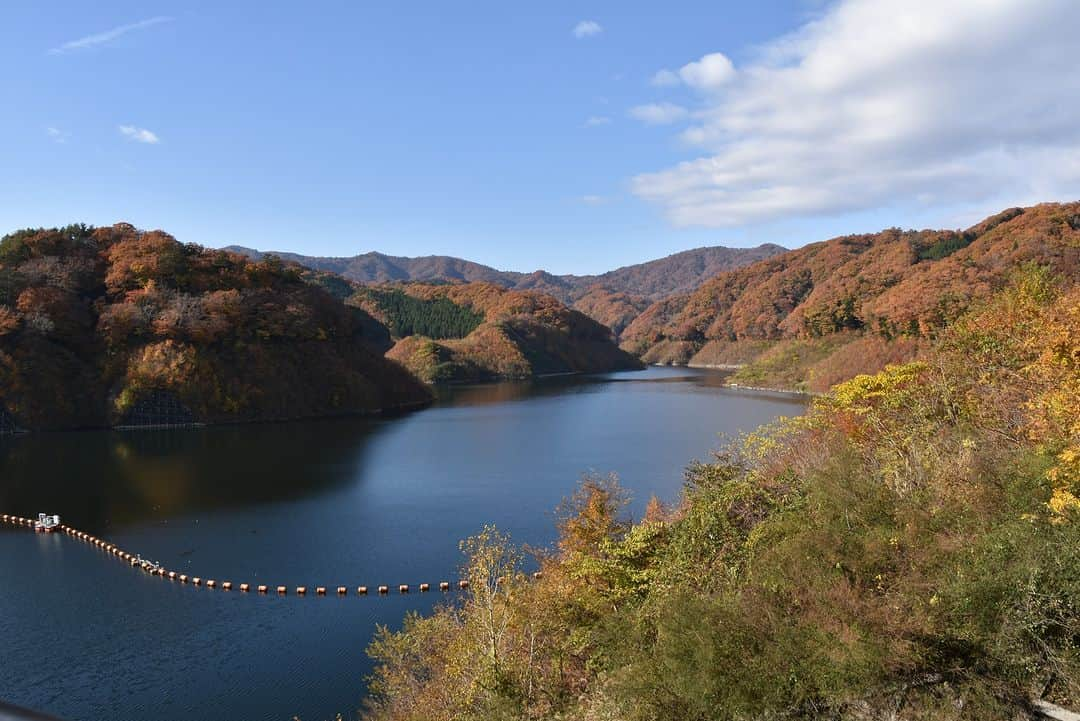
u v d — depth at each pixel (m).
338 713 23.52
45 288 92.94
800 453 21.83
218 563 37.50
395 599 32.91
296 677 25.88
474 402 124.75
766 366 155.38
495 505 48.69
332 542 40.84
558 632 19.39
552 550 37.81
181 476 58.56
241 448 73.62
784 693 12.42
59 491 52.91
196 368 94.88
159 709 23.89
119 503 49.47
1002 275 103.88
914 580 12.60
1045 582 11.55
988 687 11.52
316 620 30.66
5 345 85.56
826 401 22.91
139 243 109.38
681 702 13.44
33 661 27.00
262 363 102.44
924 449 16.86
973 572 12.17
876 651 11.77
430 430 87.31
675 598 14.61
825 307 152.50
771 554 15.03
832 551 13.60
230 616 31.05
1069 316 15.63
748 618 13.27
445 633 22.89
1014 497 13.21
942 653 12.04
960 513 13.60
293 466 63.25
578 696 17.72
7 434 82.88
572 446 72.25
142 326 95.00
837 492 14.69
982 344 19.80
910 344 108.19
